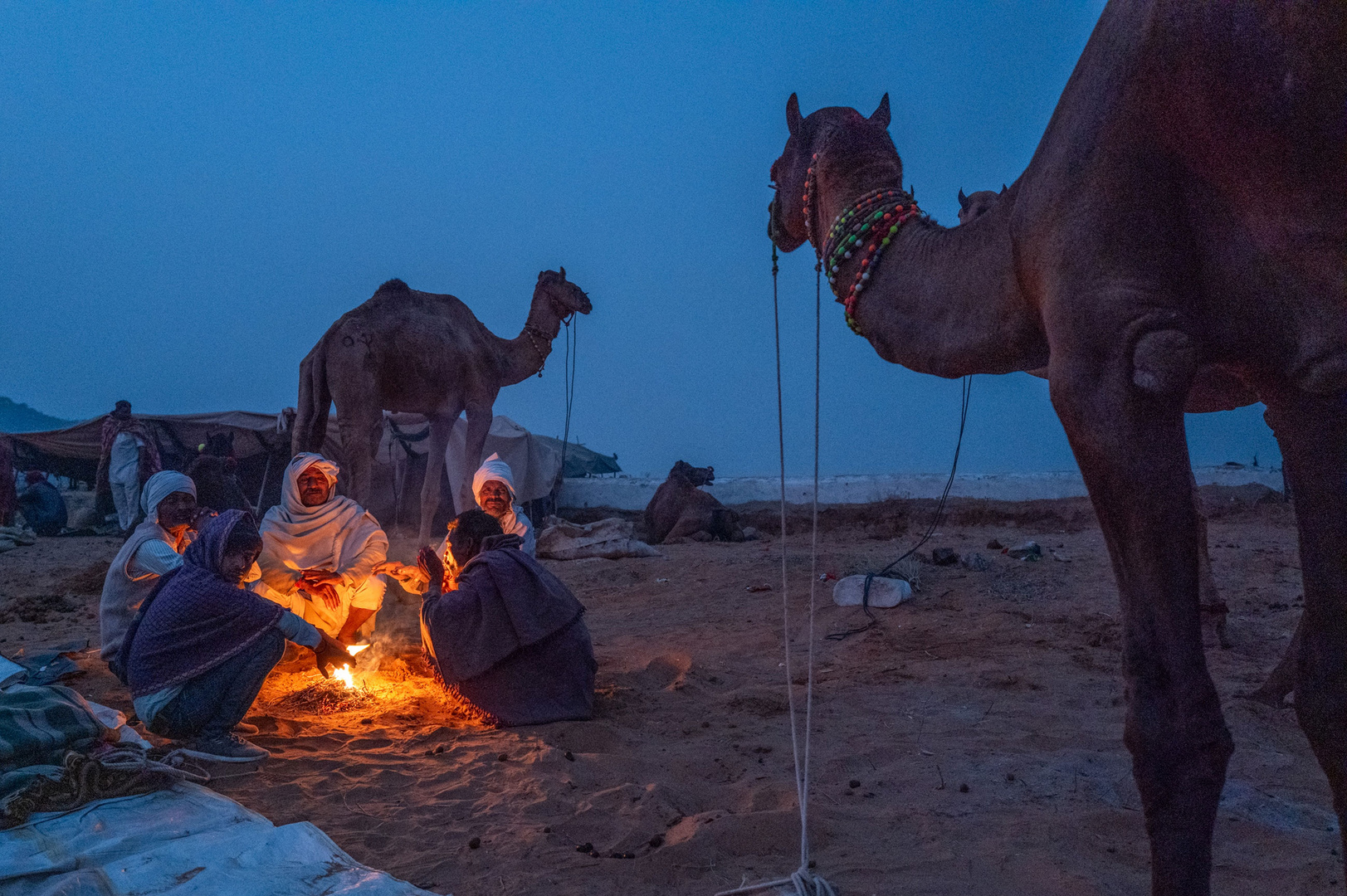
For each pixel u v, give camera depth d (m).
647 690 6.22
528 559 5.74
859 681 6.32
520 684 5.43
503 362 11.12
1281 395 2.48
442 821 4.02
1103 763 4.58
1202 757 2.26
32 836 3.61
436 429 10.68
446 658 5.41
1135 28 2.32
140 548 5.82
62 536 17.27
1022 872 3.46
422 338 10.20
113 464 16.75
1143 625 2.35
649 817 3.96
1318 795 4.18
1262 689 5.47
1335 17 1.92
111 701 5.90
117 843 3.52
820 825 3.86
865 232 3.33
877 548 13.23
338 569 6.67
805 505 17.23
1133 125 2.33
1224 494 16.31
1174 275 2.35
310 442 10.15
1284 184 2.12
